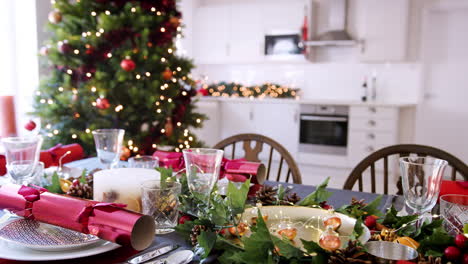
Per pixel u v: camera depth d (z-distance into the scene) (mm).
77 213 641
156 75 2877
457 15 4527
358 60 4637
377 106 4273
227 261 603
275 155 4801
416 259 583
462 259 578
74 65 2633
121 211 634
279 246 564
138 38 2783
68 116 2770
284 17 4867
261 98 4879
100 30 2588
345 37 4648
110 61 2723
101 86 2631
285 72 5336
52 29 2719
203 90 5188
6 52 3082
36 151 974
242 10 5074
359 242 577
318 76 5172
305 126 4641
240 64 5559
